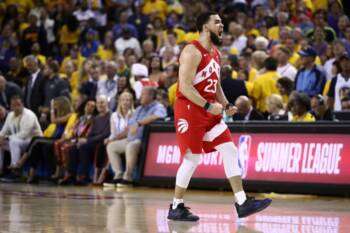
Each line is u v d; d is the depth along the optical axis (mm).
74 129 30719
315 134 23281
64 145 30078
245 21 37812
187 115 15219
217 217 16203
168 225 14406
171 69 30719
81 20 44312
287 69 29672
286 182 23531
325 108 24766
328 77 29625
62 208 18266
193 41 15320
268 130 24328
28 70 37750
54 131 32469
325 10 36031
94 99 31688
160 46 38750
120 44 39875
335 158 22734
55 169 31281
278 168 23859
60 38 44375
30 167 31688
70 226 14094
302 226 14414
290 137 23797
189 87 14992
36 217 15867
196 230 13562
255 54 30656
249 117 26250
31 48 43188
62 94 35125
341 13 35188
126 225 14352
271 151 24094
